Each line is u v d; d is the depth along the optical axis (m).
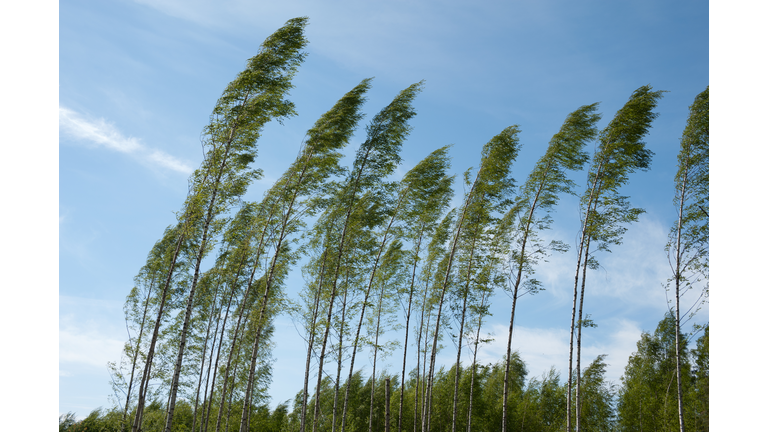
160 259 22.28
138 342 21.39
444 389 30.28
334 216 18.23
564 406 32.06
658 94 18.81
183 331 13.77
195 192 14.92
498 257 20.58
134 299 21.88
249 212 20.17
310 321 18.02
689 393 27.73
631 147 18.56
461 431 28.70
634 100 19.03
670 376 30.89
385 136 18.06
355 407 32.19
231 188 15.23
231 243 20.22
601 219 18.58
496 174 19.98
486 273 20.34
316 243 18.83
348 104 17.98
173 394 13.20
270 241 17.62
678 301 17.00
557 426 31.08
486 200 20.50
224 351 23.69
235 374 23.83
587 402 31.11
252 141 15.56
